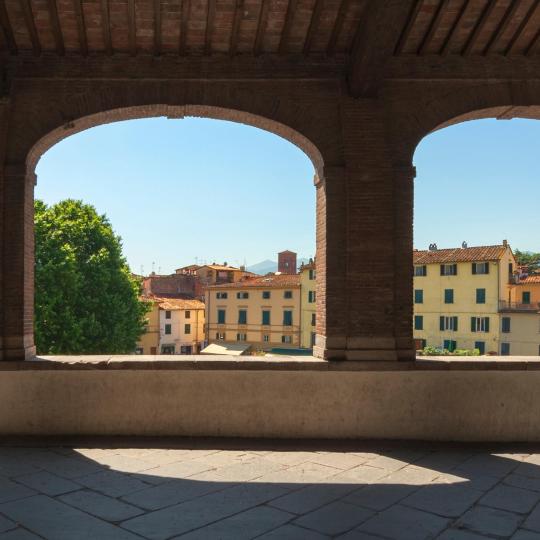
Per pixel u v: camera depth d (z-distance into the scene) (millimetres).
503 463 5426
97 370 6137
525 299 44375
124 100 6348
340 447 5887
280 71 6477
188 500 4309
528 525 3932
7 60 6234
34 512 4023
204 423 6188
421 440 6188
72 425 6086
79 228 26266
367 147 6410
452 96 6523
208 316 55344
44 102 6254
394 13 5617
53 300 23297
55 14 5840
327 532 3768
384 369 6215
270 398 6203
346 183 6383
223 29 6188
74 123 6383
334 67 6512
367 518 4023
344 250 6375
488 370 6277
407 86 6496
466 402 6242
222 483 4719
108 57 6344
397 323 6336
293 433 6199
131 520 3904
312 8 6004
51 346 23422
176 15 5965
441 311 45562
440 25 6238
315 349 6828
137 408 6152
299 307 49531
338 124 6484
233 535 3689
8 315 6105
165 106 6449
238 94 6449
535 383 6301
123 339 26188
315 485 4707
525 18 6152
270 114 6461
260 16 6051
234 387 6211
